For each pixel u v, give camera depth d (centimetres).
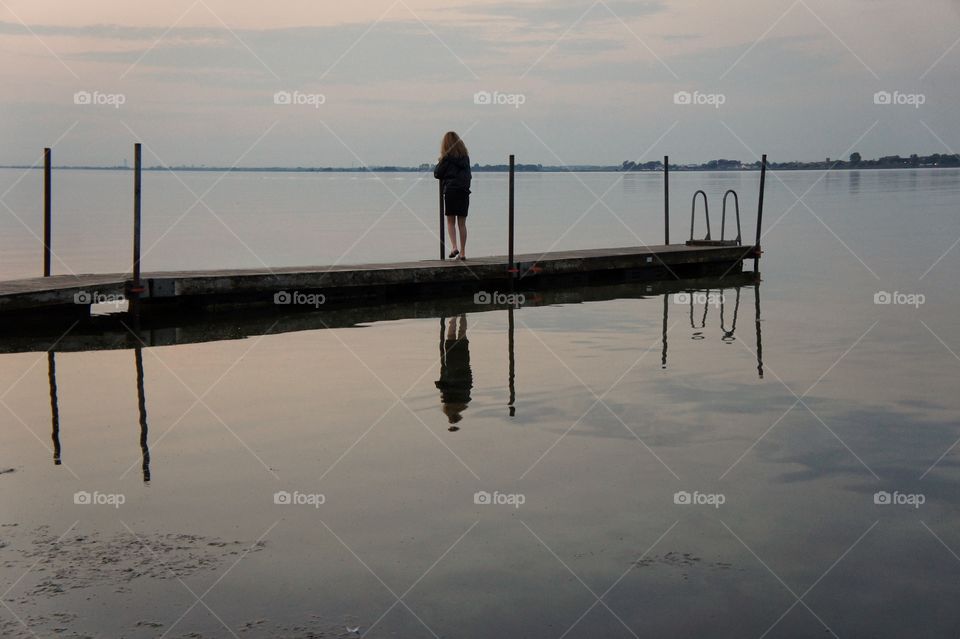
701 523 505
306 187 7081
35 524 506
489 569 451
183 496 549
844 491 553
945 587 430
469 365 927
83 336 1122
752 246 1805
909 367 896
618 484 567
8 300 1128
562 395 795
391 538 488
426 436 673
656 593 426
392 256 1998
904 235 2384
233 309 1359
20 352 1009
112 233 2600
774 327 1146
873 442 649
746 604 416
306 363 942
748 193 4962
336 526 503
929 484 564
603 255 1675
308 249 2147
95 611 409
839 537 486
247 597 423
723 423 702
